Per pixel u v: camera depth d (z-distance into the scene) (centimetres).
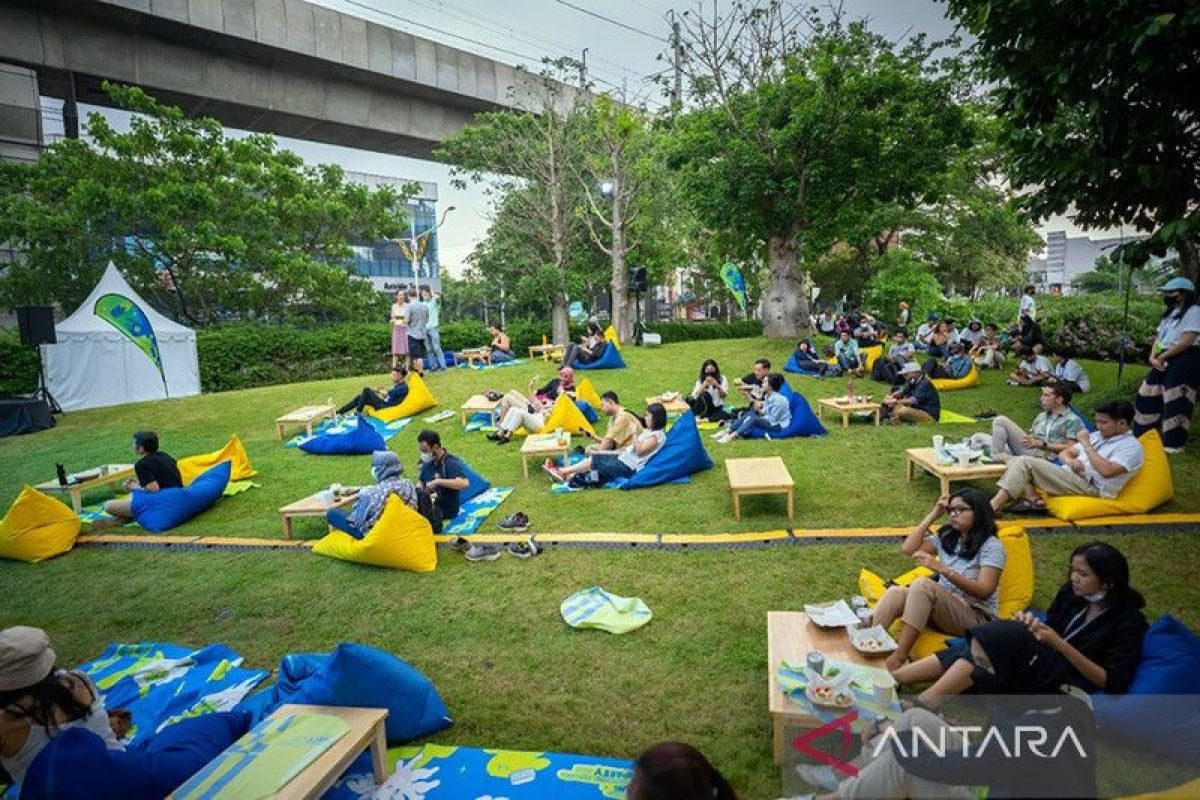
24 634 277
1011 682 272
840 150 1656
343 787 315
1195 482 632
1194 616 420
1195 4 589
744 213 1823
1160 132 692
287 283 2222
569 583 535
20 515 653
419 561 578
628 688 388
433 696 359
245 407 1412
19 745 273
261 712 352
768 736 337
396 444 1080
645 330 2594
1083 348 1595
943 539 406
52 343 1343
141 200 1841
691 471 806
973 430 940
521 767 323
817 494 713
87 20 2470
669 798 180
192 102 2908
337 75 3127
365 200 2450
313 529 718
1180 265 959
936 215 3003
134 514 736
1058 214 838
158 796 265
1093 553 313
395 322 1617
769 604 477
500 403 1124
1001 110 804
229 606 536
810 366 1463
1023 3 682
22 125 2377
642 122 2408
